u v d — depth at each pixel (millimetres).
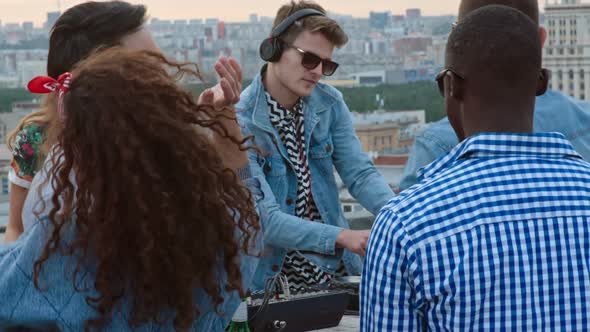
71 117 1468
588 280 1556
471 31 1606
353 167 3135
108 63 1511
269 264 2941
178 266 1475
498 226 1543
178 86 1540
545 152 1605
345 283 2766
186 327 1501
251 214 1607
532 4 2342
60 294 1455
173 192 1477
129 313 1477
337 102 3143
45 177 1528
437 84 1713
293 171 3029
